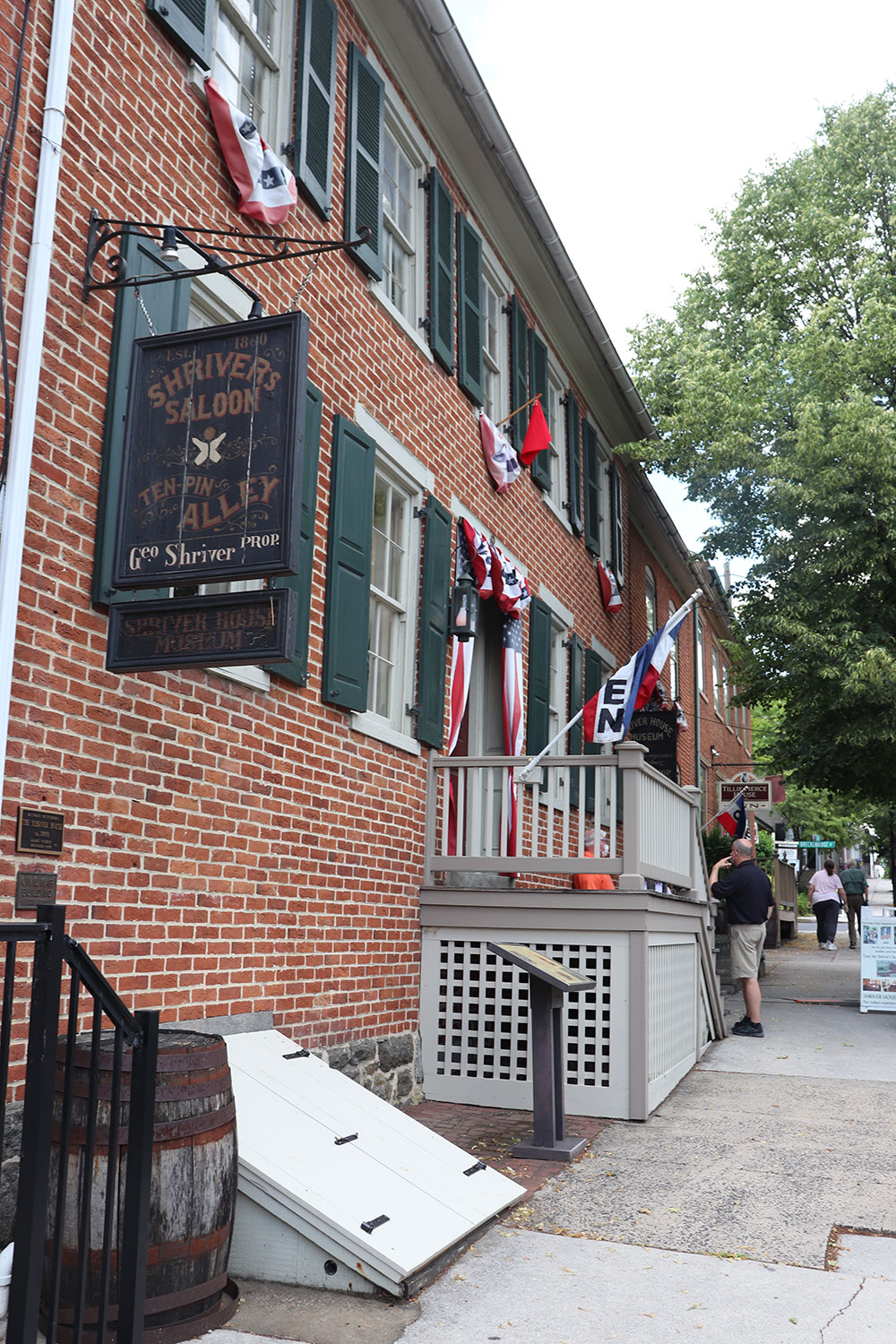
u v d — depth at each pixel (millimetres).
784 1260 4898
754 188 18234
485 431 10875
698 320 18828
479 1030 8617
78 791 5137
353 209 8281
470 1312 4301
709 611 25734
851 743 15617
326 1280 4539
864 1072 9750
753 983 11688
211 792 6164
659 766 14953
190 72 6402
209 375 4785
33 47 5113
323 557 7559
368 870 8055
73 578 5148
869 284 16938
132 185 5789
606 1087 8086
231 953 6289
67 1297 3859
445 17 9008
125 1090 3934
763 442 15750
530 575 12156
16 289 4914
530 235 11930
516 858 8773
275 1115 5242
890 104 17578
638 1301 4418
